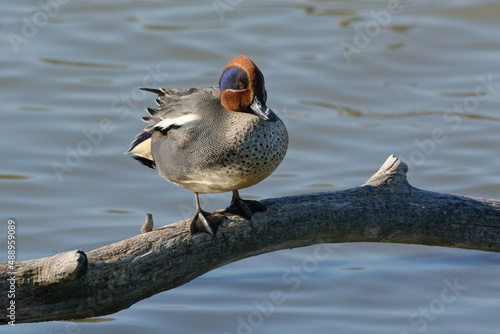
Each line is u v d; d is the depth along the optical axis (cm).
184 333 919
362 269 1072
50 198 1284
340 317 949
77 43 1772
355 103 1598
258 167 837
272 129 835
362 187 914
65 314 819
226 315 955
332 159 1417
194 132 844
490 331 905
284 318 946
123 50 1752
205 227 861
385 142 1460
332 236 913
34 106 1555
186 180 868
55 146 1427
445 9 1909
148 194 1302
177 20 1870
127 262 824
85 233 1184
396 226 916
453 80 1669
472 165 1386
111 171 1359
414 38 1805
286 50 1761
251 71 823
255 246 887
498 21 1864
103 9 1909
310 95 1617
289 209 888
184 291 1019
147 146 934
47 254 1126
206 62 1723
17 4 1909
